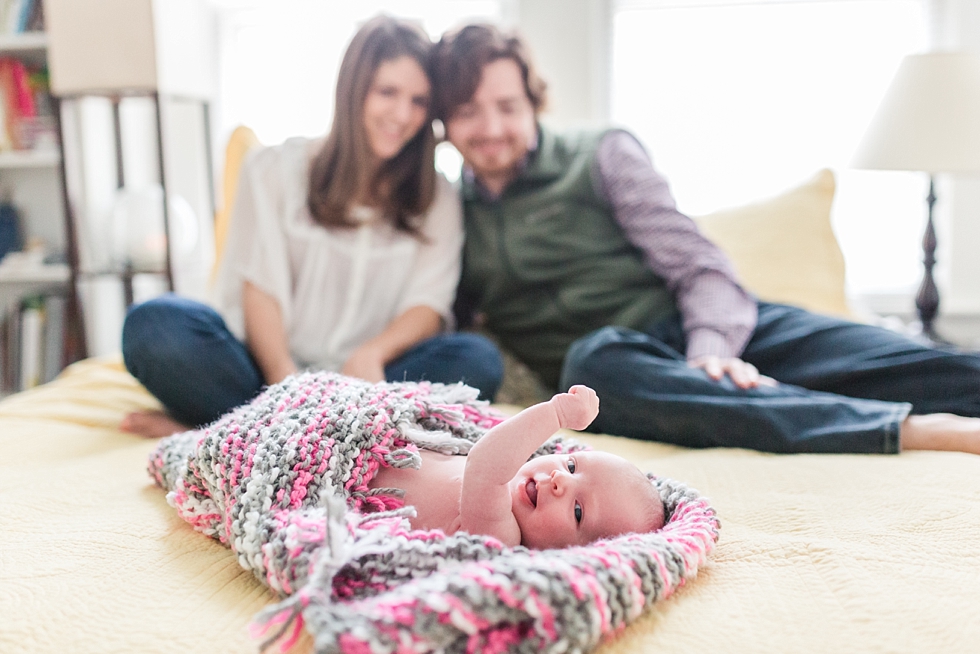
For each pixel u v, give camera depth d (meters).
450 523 0.82
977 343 2.31
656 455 1.24
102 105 2.58
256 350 1.52
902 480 1.01
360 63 1.53
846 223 2.61
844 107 2.55
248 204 1.60
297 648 0.63
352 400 0.93
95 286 2.60
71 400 1.55
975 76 1.86
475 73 1.55
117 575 0.78
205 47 2.51
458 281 1.79
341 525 0.67
